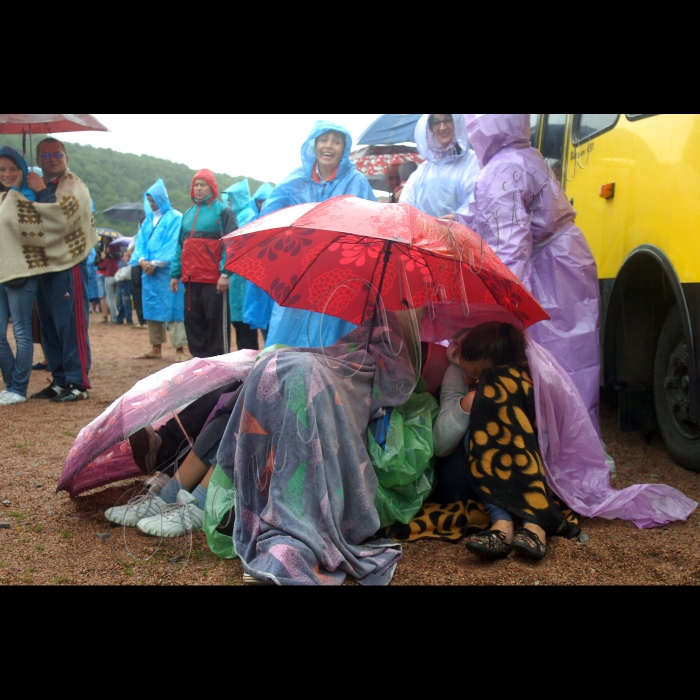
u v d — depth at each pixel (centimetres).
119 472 331
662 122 404
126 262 1585
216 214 681
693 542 299
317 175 482
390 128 808
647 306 459
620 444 473
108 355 974
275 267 312
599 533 310
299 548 245
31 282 580
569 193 553
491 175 395
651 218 414
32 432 488
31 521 318
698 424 376
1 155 565
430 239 246
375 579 256
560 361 399
